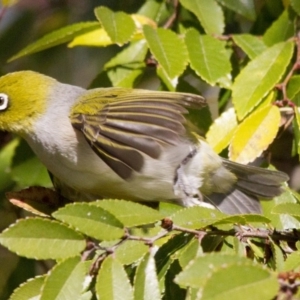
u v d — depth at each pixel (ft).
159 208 27.86
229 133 27.63
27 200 24.81
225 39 31.24
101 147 23.53
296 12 30.07
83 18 42.50
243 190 29.25
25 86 27.45
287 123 28.04
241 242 21.86
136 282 19.08
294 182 36.32
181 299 22.68
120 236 19.21
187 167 27.63
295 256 20.01
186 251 20.12
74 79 43.98
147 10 33.60
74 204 19.12
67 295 18.48
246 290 15.89
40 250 18.70
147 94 24.57
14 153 32.55
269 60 28.14
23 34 43.37
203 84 40.96
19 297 19.38
